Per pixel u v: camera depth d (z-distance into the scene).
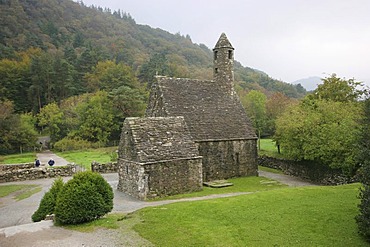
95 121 57.62
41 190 22.59
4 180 25.88
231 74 29.64
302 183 26.39
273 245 10.26
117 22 162.75
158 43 149.12
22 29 107.38
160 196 19.86
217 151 25.88
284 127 28.88
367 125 11.83
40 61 75.88
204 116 26.30
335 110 27.83
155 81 26.39
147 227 12.16
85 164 35.62
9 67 74.69
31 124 61.38
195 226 12.12
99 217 13.73
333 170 25.23
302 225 11.93
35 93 73.69
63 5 151.88
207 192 21.38
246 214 13.41
